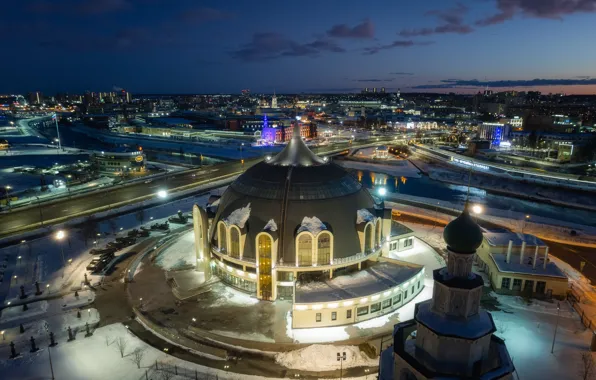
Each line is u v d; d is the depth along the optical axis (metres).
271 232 81.88
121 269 102.19
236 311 80.62
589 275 103.88
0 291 91.44
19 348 70.88
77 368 65.62
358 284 82.75
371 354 67.88
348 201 91.56
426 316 41.47
